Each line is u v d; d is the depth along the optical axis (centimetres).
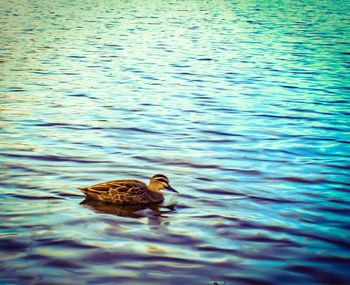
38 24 5962
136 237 1335
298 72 3641
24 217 1430
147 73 3572
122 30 5669
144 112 2603
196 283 1141
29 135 2198
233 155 1989
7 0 8656
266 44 4869
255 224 1416
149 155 1970
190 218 1454
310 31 5719
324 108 2711
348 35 5428
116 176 1759
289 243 1316
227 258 1241
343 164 1897
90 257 1234
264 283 1148
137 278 1154
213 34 5475
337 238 1347
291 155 1994
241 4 8681
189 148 2064
